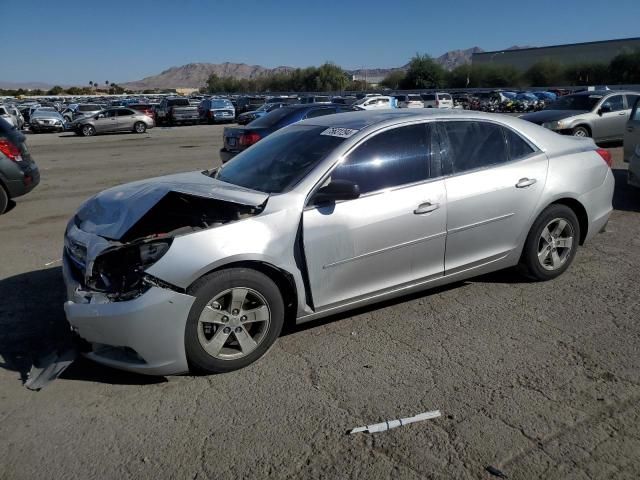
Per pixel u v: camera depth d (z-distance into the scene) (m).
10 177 8.52
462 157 4.48
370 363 3.77
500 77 89.88
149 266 3.37
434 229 4.26
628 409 3.20
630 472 2.71
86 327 3.44
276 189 3.98
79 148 20.56
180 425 3.14
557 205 4.95
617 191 9.37
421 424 3.10
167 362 3.44
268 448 2.93
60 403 3.38
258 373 3.66
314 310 3.93
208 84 151.12
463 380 3.54
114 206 4.00
